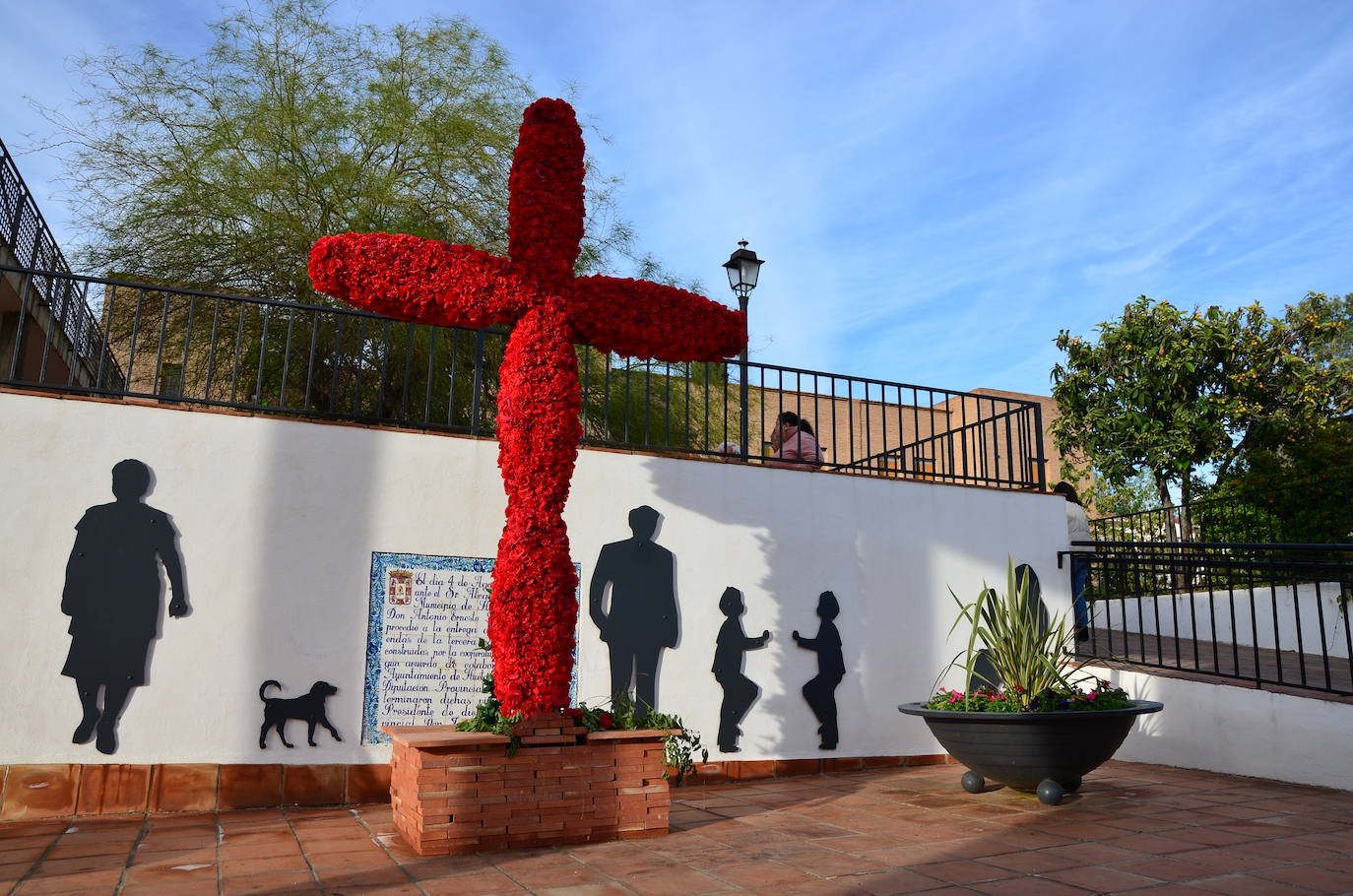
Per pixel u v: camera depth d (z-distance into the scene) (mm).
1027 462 8375
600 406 11961
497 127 12445
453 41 12719
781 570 6859
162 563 5184
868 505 7320
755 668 6594
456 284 4980
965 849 4055
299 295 11062
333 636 5449
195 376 11312
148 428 5309
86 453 5156
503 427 4934
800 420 7461
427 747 4086
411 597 5684
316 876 3574
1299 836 4199
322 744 5285
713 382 12453
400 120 11828
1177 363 13188
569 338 5148
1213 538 10516
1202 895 3227
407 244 4969
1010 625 5605
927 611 7336
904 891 3344
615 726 4680
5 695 4758
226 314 11281
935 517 7578
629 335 5371
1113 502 16438
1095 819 4664
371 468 5781
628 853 4070
